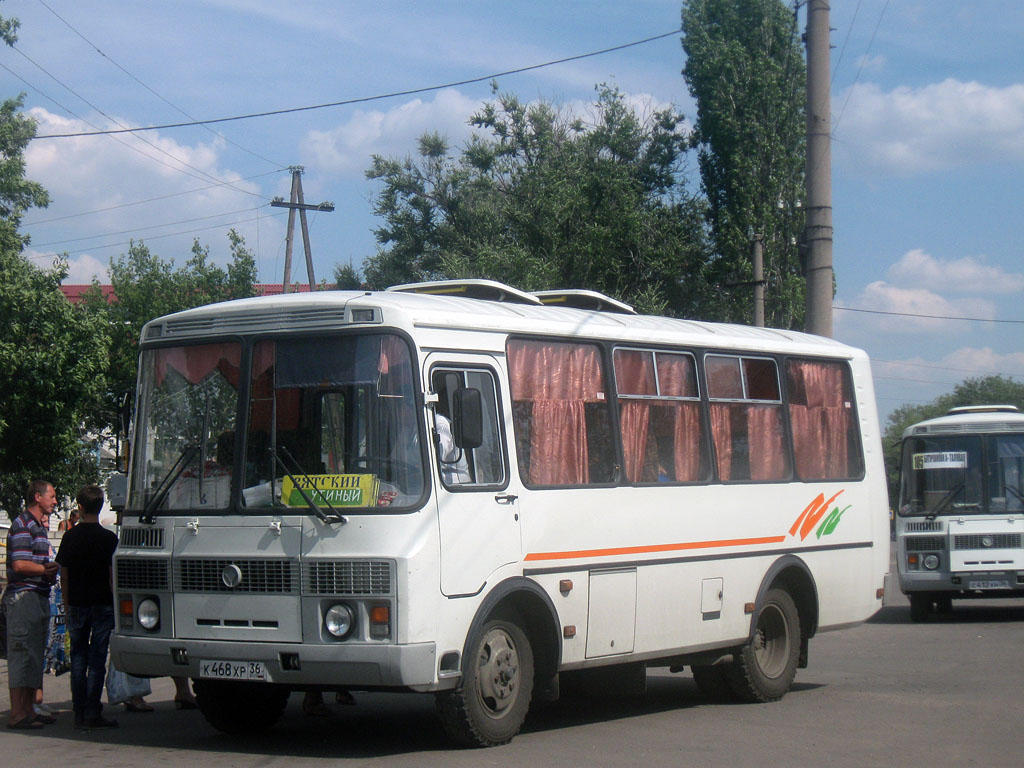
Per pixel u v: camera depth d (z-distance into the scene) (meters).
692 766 7.92
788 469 11.68
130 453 8.98
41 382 17.78
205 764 7.84
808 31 16.56
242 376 8.49
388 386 8.09
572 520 9.20
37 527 9.72
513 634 8.70
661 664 10.48
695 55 35.16
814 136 16.52
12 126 21.03
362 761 7.91
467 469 8.42
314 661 7.85
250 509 8.23
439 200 41.62
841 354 12.66
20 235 20.00
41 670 9.67
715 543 10.62
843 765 8.00
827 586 11.95
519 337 9.09
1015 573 18.72
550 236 35.41
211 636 8.27
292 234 38.66
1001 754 8.41
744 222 34.00
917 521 19.22
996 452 19.17
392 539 7.81
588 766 7.83
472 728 8.27
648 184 38.72
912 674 12.90
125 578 8.75
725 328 11.64
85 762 7.94
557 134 39.81
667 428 10.39
